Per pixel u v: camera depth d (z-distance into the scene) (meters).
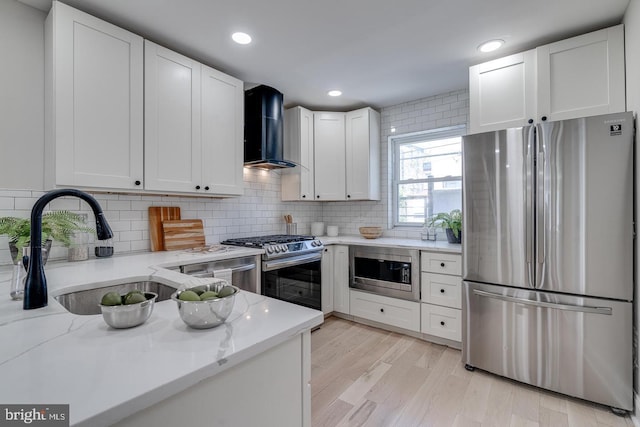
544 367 1.90
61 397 0.50
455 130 3.21
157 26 1.96
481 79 2.32
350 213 3.83
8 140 1.74
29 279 0.96
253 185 3.22
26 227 1.54
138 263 1.82
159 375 0.57
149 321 0.85
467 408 1.76
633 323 1.70
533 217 1.91
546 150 1.87
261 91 2.82
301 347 0.90
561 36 2.08
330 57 2.37
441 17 1.88
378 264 2.95
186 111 2.22
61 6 1.65
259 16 1.86
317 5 1.77
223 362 0.64
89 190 1.83
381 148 3.59
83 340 0.73
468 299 2.19
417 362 2.30
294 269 2.77
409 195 3.53
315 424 1.63
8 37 1.74
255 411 0.76
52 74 1.67
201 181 2.31
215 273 2.12
